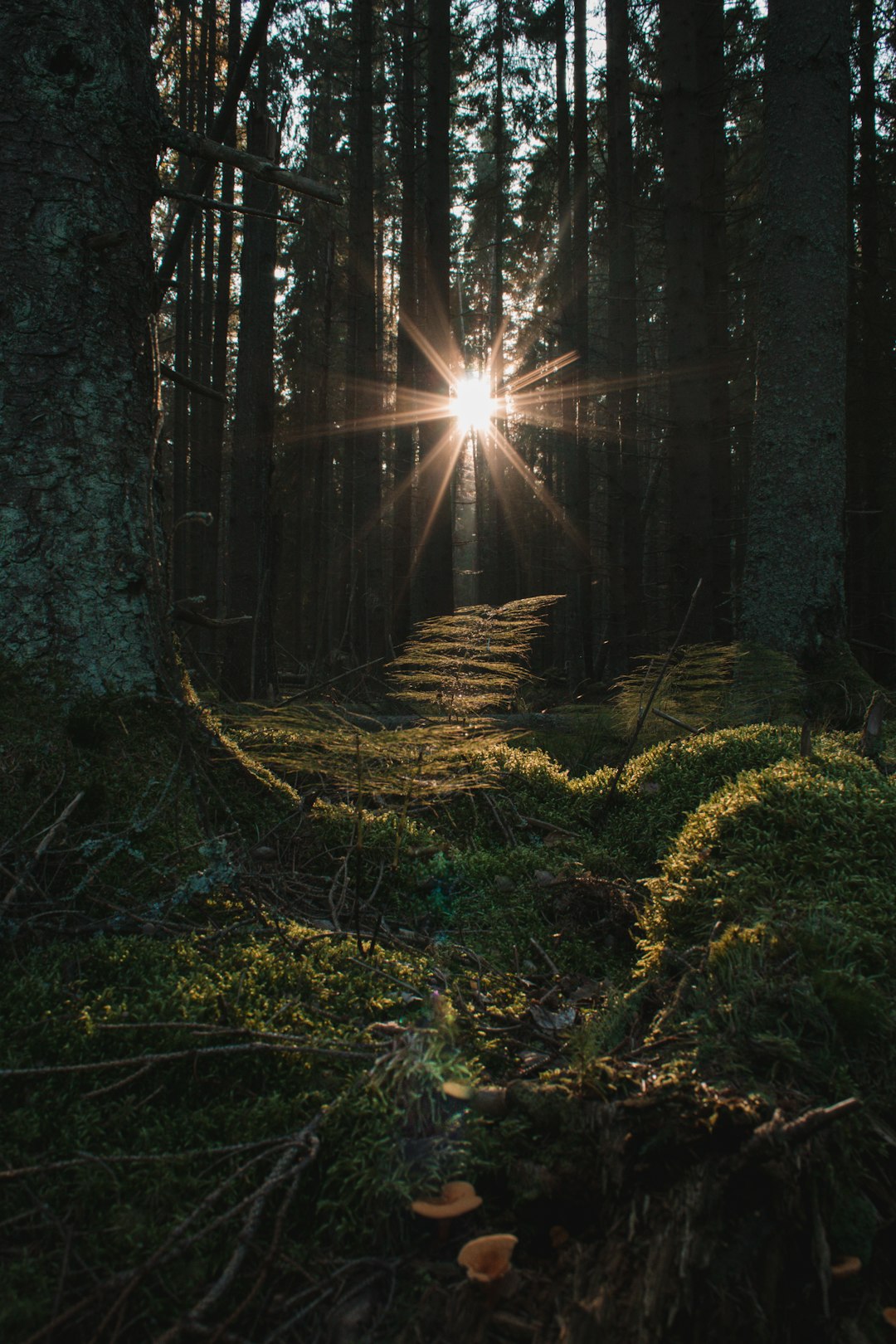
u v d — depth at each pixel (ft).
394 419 47.14
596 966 8.49
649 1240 4.28
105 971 6.66
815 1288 4.23
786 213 22.03
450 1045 5.72
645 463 70.33
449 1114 5.18
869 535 45.39
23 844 7.39
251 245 32.09
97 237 9.36
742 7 42.50
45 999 6.17
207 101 47.96
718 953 6.26
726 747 12.25
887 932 6.50
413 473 43.21
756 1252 4.17
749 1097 4.72
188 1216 4.48
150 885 7.82
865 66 44.65
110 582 9.12
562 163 56.75
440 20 36.73
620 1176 4.57
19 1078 5.47
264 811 10.01
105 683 8.87
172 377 11.47
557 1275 4.43
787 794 8.32
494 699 10.26
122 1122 5.32
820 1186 4.42
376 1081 5.29
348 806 10.87
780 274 22.17
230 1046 5.63
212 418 51.16
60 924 7.04
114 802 8.18
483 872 10.25
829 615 21.44
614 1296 4.14
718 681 17.06
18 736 8.15
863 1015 5.58
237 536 30.76
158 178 10.37
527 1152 5.03
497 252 72.33
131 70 9.96
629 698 17.72
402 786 8.86
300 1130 5.15
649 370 64.95
